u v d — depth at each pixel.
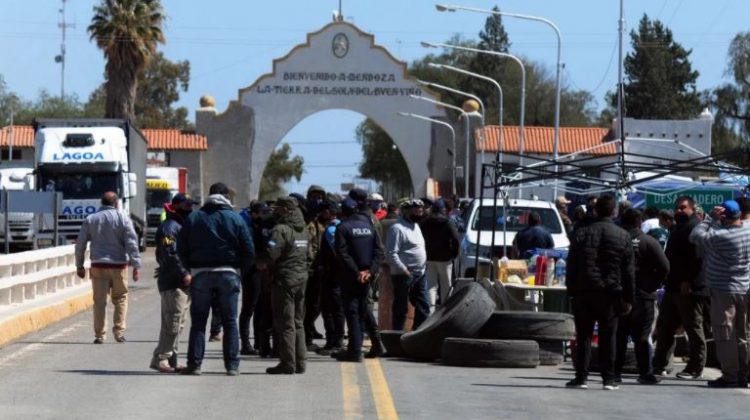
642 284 31.48
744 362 31.30
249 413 25.17
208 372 31.64
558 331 35.22
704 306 33.44
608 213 30.08
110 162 90.38
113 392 27.78
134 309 53.38
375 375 31.52
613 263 29.70
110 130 92.12
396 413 25.45
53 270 52.16
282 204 31.33
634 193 65.56
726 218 31.12
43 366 32.50
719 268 31.06
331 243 35.81
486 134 166.38
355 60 171.12
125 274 39.44
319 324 49.09
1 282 42.44
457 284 40.69
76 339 40.06
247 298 36.25
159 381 29.72
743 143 160.38
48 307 44.94
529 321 35.16
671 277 32.94
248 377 30.75
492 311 35.56
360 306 34.59
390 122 171.62
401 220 38.34
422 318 38.81
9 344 37.97
